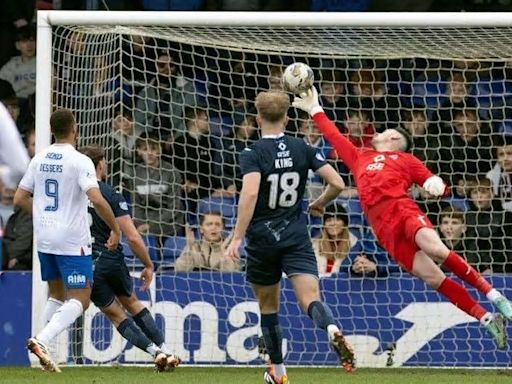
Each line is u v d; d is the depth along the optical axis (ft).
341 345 75.92
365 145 130.41
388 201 104.53
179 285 118.11
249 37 123.34
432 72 134.21
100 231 105.60
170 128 131.34
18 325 116.98
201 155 130.41
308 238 80.07
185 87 134.82
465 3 145.79
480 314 101.04
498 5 146.20
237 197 126.93
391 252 104.99
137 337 106.93
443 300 117.91
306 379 100.07
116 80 129.90
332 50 123.54
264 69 135.13
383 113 132.16
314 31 122.62
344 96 128.57
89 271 98.68
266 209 79.46
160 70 134.10
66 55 123.75
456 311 117.70
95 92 123.95
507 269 127.44
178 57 135.74
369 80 133.69
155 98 133.28
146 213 126.21
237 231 78.23
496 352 117.39
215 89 136.15
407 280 118.42
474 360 117.60
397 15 117.08
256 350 117.29
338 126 132.46
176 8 144.36
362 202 106.22
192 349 117.60
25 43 146.51
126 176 126.21
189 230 122.93
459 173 128.16
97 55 124.06
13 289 117.50
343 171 127.85
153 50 134.41
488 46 123.44
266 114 80.38
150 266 107.14
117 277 106.32
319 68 128.16
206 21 117.70
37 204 98.12
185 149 127.65
